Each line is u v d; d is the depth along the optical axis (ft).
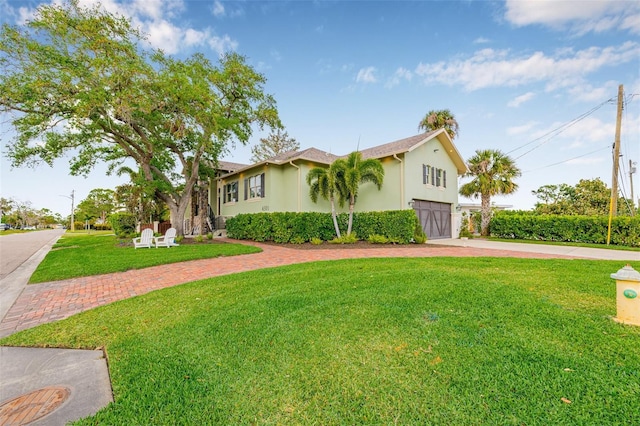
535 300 13.84
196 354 9.95
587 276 18.86
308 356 9.42
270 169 56.08
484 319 11.73
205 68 51.75
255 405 7.23
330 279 19.65
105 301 17.75
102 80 40.52
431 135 53.57
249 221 51.16
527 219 58.13
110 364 9.59
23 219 234.38
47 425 6.76
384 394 7.41
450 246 42.11
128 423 6.76
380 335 10.68
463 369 8.32
